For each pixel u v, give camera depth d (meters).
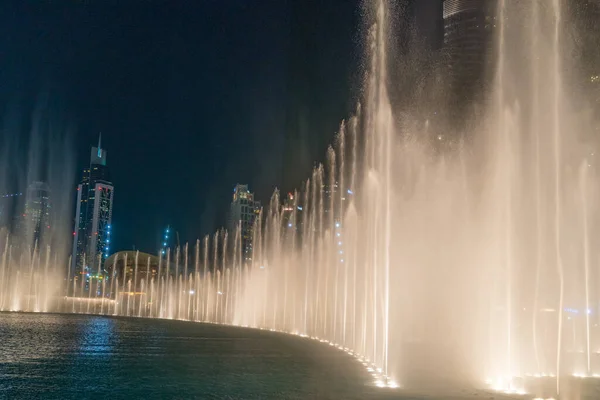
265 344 37.50
